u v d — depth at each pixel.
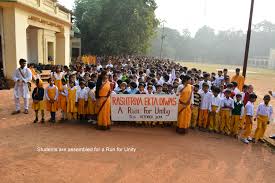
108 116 7.96
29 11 14.33
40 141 6.70
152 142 7.11
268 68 66.69
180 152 6.50
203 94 8.55
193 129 8.71
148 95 8.25
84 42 42.91
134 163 5.69
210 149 6.89
